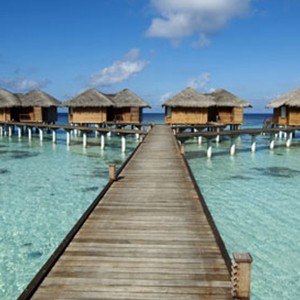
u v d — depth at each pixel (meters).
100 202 9.01
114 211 8.27
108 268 5.43
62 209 12.72
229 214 12.19
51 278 5.10
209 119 37.03
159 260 5.72
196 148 30.56
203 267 5.49
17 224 11.14
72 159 24.05
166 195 9.70
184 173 12.55
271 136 29.81
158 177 11.94
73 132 41.69
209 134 23.91
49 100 40.34
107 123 36.56
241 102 36.59
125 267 5.47
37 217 11.83
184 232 6.96
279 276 7.88
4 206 13.05
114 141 36.16
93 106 35.97
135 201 9.11
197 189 9.98
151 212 8.22
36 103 39.50
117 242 6.45
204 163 22.69
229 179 17.89
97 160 23.70
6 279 7.70
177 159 15.41
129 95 38.88
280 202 13.70
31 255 8.91
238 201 13.80
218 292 4.77
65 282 4.99
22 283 7.55
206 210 8.07
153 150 17.97
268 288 7.36
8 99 39.09
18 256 8.84
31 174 18.88
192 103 33.72
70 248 6.16
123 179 11.66
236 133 25.83
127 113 38.31
